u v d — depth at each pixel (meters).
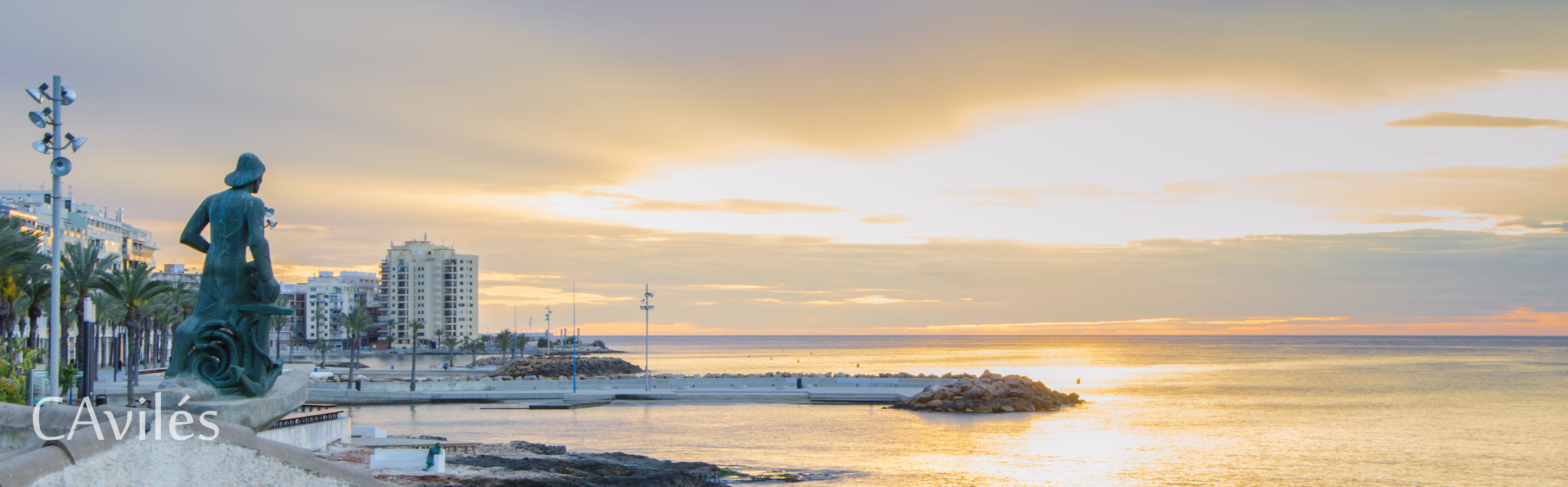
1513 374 188.12
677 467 54.38
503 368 179.62
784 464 61.50
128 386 66.06
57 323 31.53
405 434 74.81
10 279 52.34
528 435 76.88
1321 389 144.88
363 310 180.12
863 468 60.09
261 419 24.97
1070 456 67.12
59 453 13.51
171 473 14.23
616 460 55.94
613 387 120.50
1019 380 110.12
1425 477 60.00
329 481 15.18
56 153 31.23
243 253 25.56
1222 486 55.56
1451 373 194.25
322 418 44.03
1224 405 113.56
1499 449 73.12
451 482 37.88
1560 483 58.38
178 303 104.94
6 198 153.50
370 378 152.00
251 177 25.86
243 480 14.64
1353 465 64.25
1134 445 73.81
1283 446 73.94
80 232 152.75
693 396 113.69
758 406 106.25
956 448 71.12
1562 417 98.56
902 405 103.56
